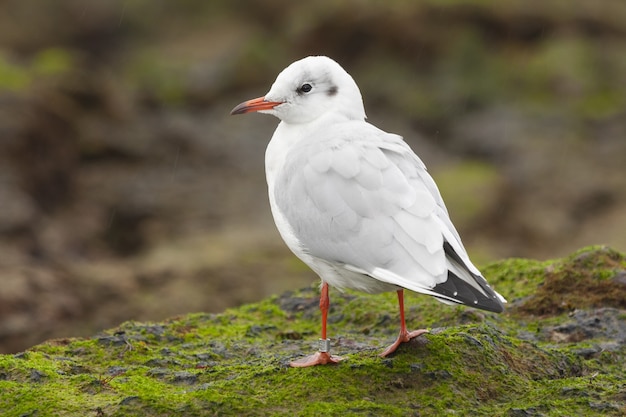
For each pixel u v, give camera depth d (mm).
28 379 7641
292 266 16234
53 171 19859
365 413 6926
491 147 23078
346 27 26484
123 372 8008
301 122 8461
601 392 7426
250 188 20219
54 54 23719
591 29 27016
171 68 28156
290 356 8234
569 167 21656
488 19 26484
